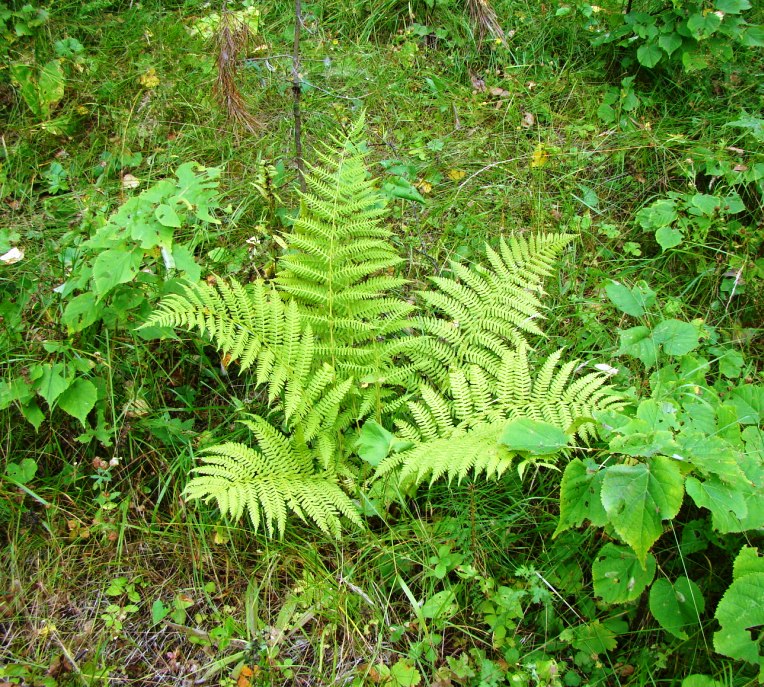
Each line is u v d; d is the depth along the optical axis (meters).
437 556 2.22
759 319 2.86
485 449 2.02
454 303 2.56
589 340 2.78
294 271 2.56
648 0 3.86
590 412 2.21
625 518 1.69
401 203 3.31
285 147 3.53
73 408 2.34
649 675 1.94
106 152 3.50
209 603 2.19
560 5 4.14
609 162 3.47
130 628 2.15
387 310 2.53
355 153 2.77
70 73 3.77
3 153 3.41
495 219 3.29
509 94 3.83
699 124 3.54
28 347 2.56
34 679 1.97
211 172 2.53
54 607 2.18
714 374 2.65
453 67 4.02
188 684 2.03
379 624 2.13
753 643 1.72
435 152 3.58
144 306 2.46
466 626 2.10
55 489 2.37
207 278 2.90
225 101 3.02
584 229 3.22
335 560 2.28
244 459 2.21
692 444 1.79
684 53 3.49
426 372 2.54
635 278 3.07
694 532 2.09
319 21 4.20
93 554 2.30
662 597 1.94
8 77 3.65
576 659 2.02
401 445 2.15
